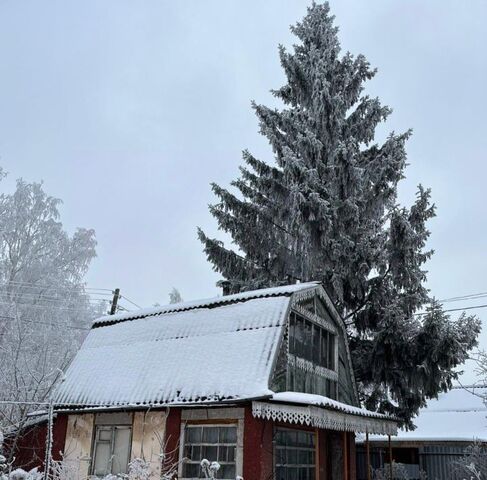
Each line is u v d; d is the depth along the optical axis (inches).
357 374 791.7
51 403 339.6
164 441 481.4
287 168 816.9
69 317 1099.3
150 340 590.2
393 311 721.0
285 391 502.6
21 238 1167.6
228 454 450.6
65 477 423.5
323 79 914.1
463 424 861.8
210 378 484.4
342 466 588.1
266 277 898.1
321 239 803.4
